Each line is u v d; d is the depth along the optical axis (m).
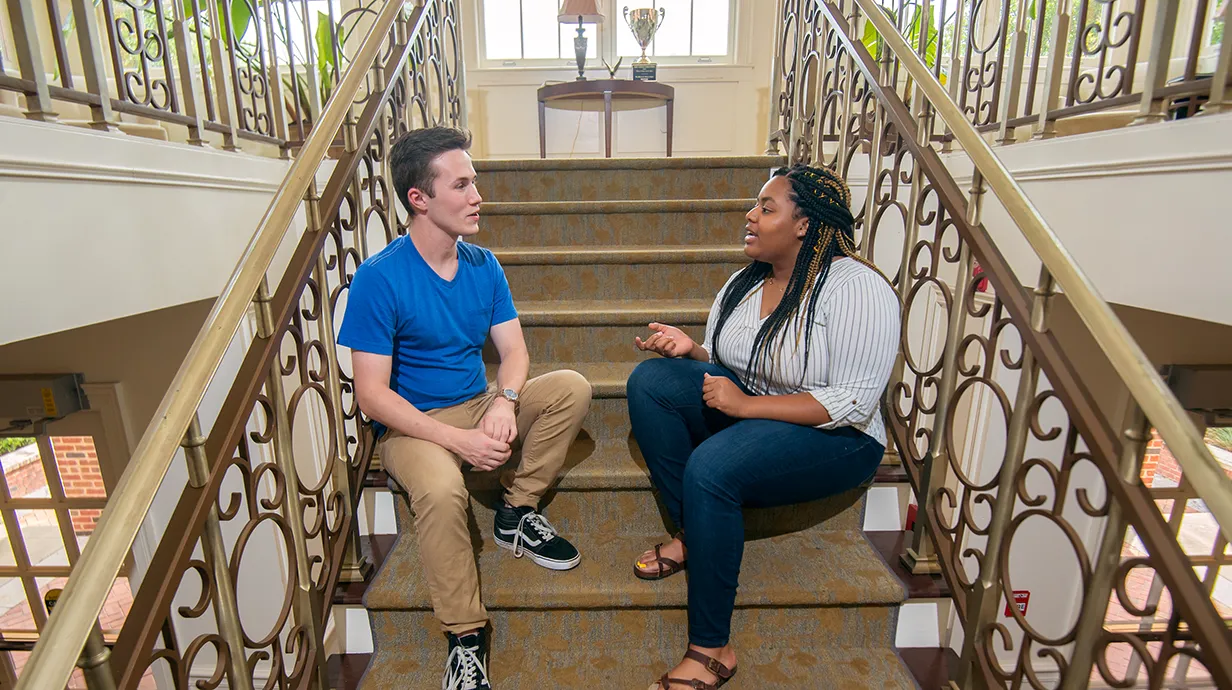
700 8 4.56
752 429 1.25
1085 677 1.00
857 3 1.73
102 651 0.69
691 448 1.41
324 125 1.32
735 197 2.61
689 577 1.25
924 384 1.48
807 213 1.28
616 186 2.60
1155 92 1.25
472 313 1.43
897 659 1.40
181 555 0.86
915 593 1.39
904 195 2.11
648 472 1.59
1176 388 2.29
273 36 2.11
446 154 1.26
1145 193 1.26
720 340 1.46
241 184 1.78
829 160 2.32
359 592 1.40
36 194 1.09
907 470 1.51
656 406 1.38
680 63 4.61
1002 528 1.17
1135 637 0.92
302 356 1.25
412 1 2.56
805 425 1.26
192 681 2.57
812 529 1.62
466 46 4.54
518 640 1.44
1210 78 1.16
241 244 1.78
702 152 4.68
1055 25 1.61
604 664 1.39
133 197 1.34
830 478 1.30
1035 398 1.10
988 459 2.47
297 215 2.07
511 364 1.49
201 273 1.59
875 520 1.63
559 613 1.42
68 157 1.16
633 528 1.64
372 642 1.44
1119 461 0.91
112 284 1.28
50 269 1.13
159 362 2.35
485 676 1.27
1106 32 1.45
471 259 1.45
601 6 4.53
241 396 1.03
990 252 1.21
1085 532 2.53
